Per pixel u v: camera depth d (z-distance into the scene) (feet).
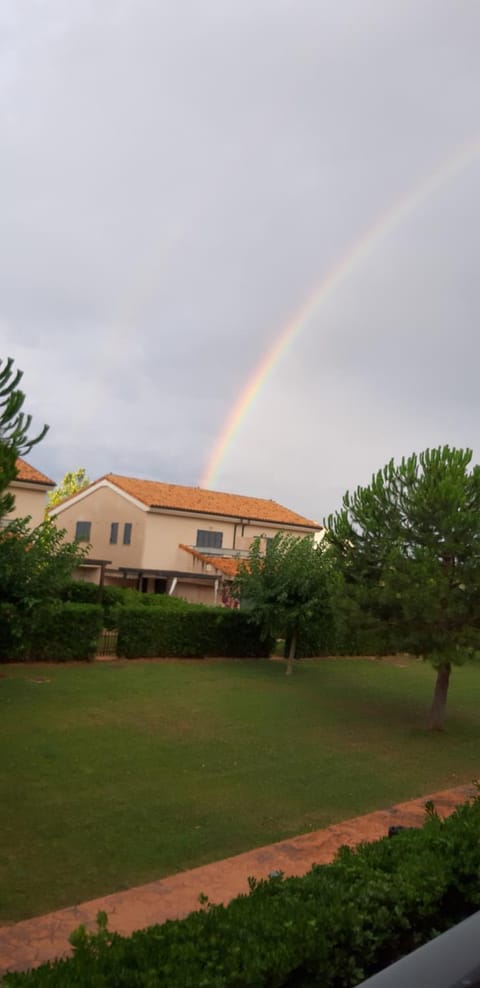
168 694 51.34
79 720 40.91
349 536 51.19
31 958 15.44
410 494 48.39
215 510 130.21
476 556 44.32
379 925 11.07
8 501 45.39
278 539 71.72
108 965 9.08
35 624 55.06
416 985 5.94
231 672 65.57
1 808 25.86
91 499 131.95
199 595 121.80
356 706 54.29
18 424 40.50
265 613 68.44
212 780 31.50
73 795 27.94
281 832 25.41
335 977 10.30
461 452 48.01
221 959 9.39
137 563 122.42
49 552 56.34
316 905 11.25
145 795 28.60
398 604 45.06
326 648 84.79
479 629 44.65
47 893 19.27
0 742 34.65
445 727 48.70
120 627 66.23
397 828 16.98
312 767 35.09
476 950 6.50
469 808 16.96
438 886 12.35
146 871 21.18
